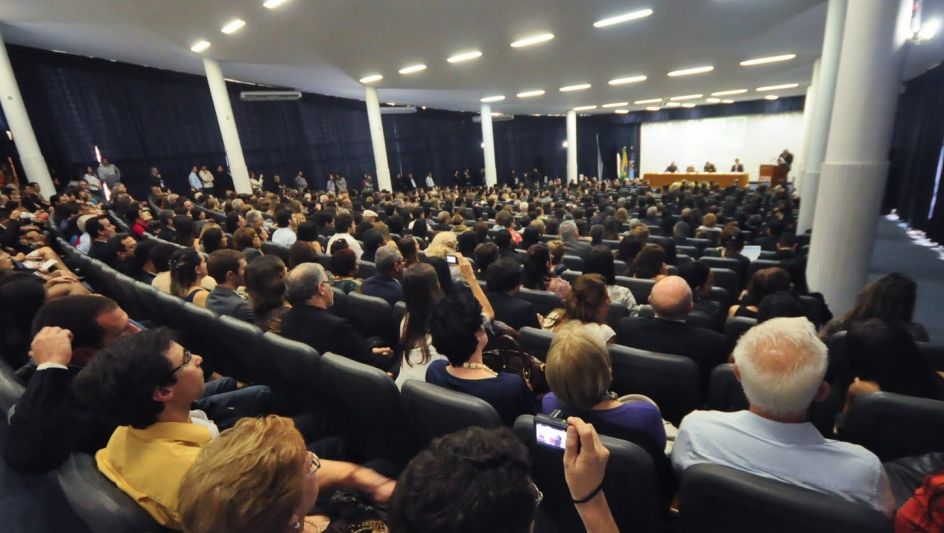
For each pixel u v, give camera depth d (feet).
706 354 6.34
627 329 6.93
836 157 11.44
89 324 4.38
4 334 5.83
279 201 27.43
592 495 2.55
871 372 4.76
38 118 29.86
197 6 18.86
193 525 2.15
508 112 67.26
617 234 20.30
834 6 19.25
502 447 1.95
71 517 5.15
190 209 22.52
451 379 5.12
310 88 42.70
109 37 24.84
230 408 5.64
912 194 32.12
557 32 22.54
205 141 39.29
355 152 53.31
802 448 3.40
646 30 22.52
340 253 10.62
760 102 63.16
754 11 19.99
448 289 10.34
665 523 4.29
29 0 18.83
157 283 9.73
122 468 3.31
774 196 36.55
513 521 1.76
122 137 34.04
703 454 3.80
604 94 46.80
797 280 10.64
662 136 74.69
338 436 6.17
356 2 18.12
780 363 3.38
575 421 2.58
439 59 28.22
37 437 3.75
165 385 3.34
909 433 4.23
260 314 7.89
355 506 3.52
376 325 8.91
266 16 19.97
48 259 11.71
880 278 6.86
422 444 5.60
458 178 65.67
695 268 9.28
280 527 2.23
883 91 10.64
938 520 2.71
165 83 36.19
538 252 10.44
